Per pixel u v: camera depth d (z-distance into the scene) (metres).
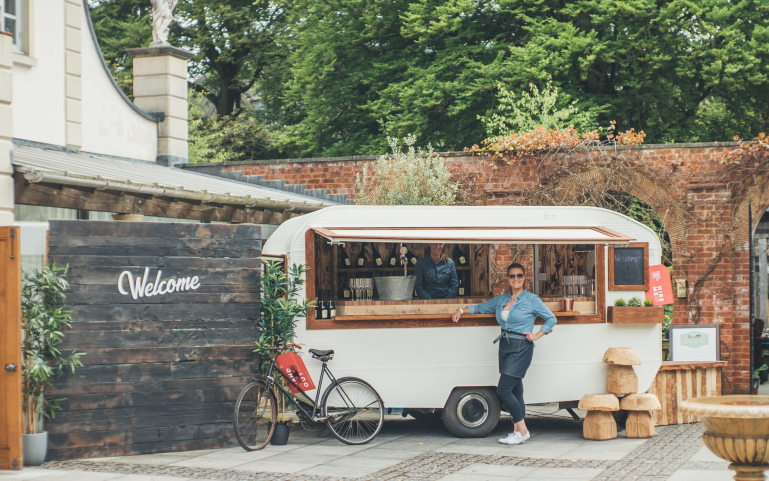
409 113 19.33
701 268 12.62
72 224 7.19
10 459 6.60
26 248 8.93
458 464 6.93
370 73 20.91
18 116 10.46
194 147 21.97
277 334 7.89
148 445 7.33
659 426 9.08
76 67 11.56
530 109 17.03
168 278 7.48
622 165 12.80
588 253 9.12
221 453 7.38
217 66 28.42
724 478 6.30
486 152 13.38
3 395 6.65
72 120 11.48
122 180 8.29
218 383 7.61
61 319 6.93
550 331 7.84
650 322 8.59
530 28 18.50
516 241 7.84
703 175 12.65
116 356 7.27
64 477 6.36
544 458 7.19
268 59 27.31
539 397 8.46
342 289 10.38
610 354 8.42
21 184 7.46
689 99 20.20
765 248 15.12
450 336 8.25
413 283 8.70
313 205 11.77
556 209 8.72
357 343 8.09
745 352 12.45
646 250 8.70
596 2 18.16
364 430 8.33
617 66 19.84
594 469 6.70
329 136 22.88
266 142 25.75
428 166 13.10
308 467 6.79
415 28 19.28
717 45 18.62
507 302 8.06
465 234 8.09
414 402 8.18
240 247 7.76
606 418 8.19
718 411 4.85
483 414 8.31
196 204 9.73
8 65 7.36
